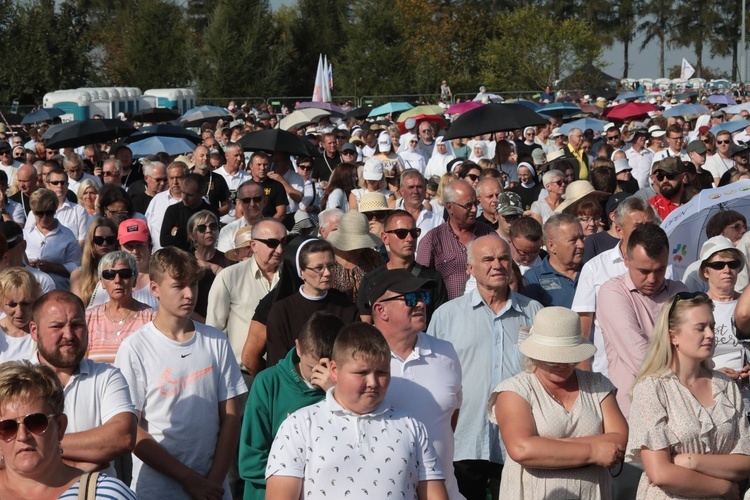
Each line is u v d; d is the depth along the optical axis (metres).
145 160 17.05
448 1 87.12
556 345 5.88
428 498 5.26
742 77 56.22
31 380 4.58
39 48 54.75
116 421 5.96
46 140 22.11
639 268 7.43
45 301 5.98
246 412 6.17
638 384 5.84
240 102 51.16
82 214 13.37
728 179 16.16
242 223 11.73
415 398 6.12
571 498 5.88
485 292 7.43
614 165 15.88
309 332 6.01
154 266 6.59
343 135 23.50
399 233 8.88
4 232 9.32
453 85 62.97
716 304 7.75
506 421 5.96
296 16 72.00
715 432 5.73
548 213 12.82
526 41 62.91
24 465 4.54
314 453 5.12
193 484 6.45
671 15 106.38
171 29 61.53
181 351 6.62
